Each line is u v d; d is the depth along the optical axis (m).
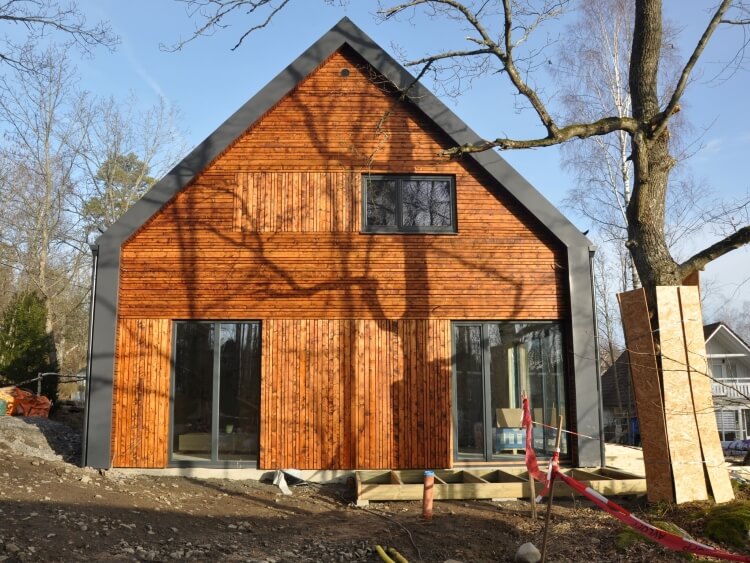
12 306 20.41
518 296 12.96
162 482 11.55
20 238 32.22
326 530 9.25
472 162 13.25
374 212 13.13
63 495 9.31
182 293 12.63
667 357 9.84
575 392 12.52
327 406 12.47
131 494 10.20
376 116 13.34
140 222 12.65
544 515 10.02
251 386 12.55
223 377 12.55
